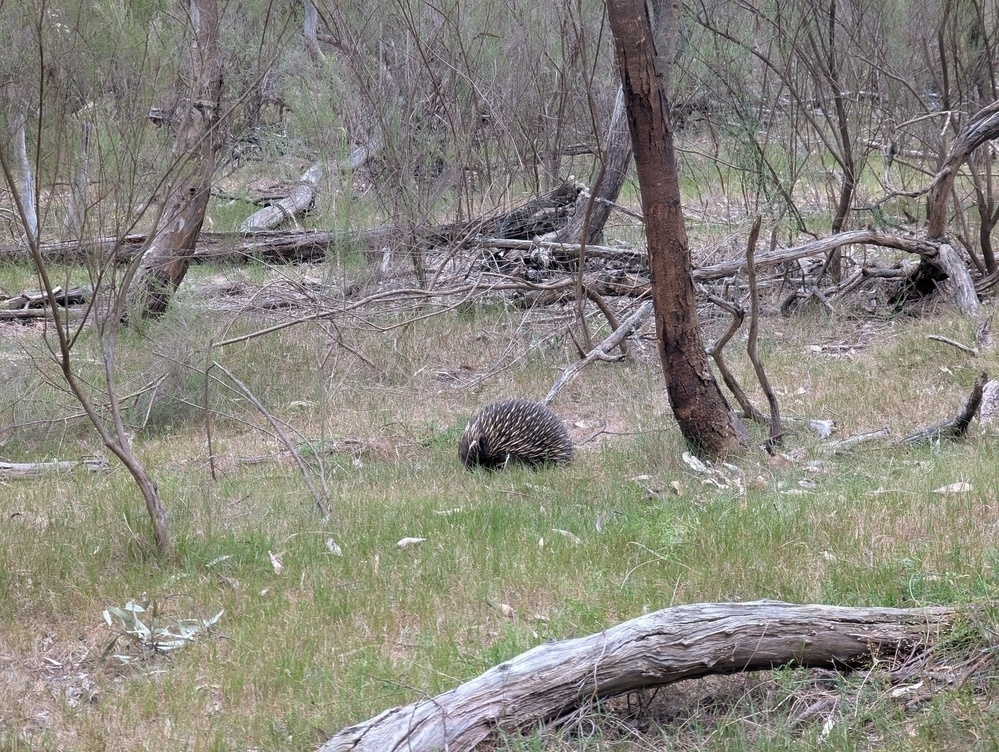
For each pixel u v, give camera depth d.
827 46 12.61
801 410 8.97
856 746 3.61
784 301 12.06
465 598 5.35
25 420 8.97
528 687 3.76
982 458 6.99
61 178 6.09
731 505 6.34
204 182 7.04
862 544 5.53
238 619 5.29
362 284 11.51
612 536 5.95
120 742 4.27
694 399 7.71
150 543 6.11
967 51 11.93
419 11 12.25
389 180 11.91
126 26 5.70
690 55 13.02
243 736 4.23
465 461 8.07
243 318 11.25
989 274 11.52
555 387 9.28
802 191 14.57
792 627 4.00
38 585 5.64
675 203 7.39
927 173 12.33
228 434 9.19
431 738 3.60
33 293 12.08
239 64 9.12
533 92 13.62
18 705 4.58
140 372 9.58
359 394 10.02
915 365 9.78
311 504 6.98
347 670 4.64
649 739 3.93
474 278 12.28
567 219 12.79
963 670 3.91
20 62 5.76
